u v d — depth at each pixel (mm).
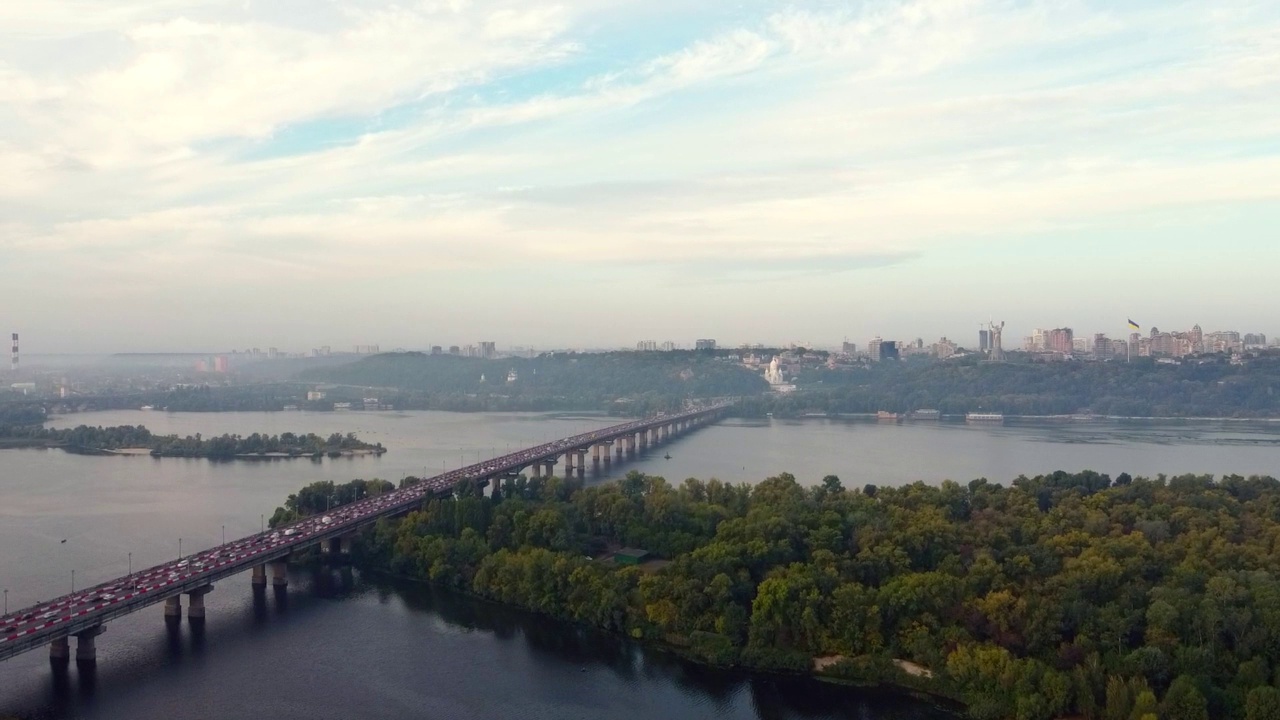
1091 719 188250
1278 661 191750
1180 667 192875
